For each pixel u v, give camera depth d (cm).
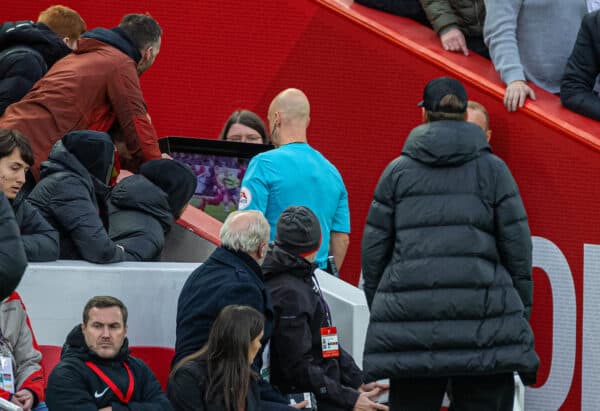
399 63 3016
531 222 2859
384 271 2095
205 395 1928
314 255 2177
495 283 2055
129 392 1998
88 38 2689
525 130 2850
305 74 3120
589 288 2822
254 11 3158
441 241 2047
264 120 3198
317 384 2136
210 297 2038
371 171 3066
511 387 2109
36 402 2044
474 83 2900
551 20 2936
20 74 2714
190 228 2670
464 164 2066
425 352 2039
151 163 2523
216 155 2858
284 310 2131
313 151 2580
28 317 2162
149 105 3262
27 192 2577
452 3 3030
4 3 3331
